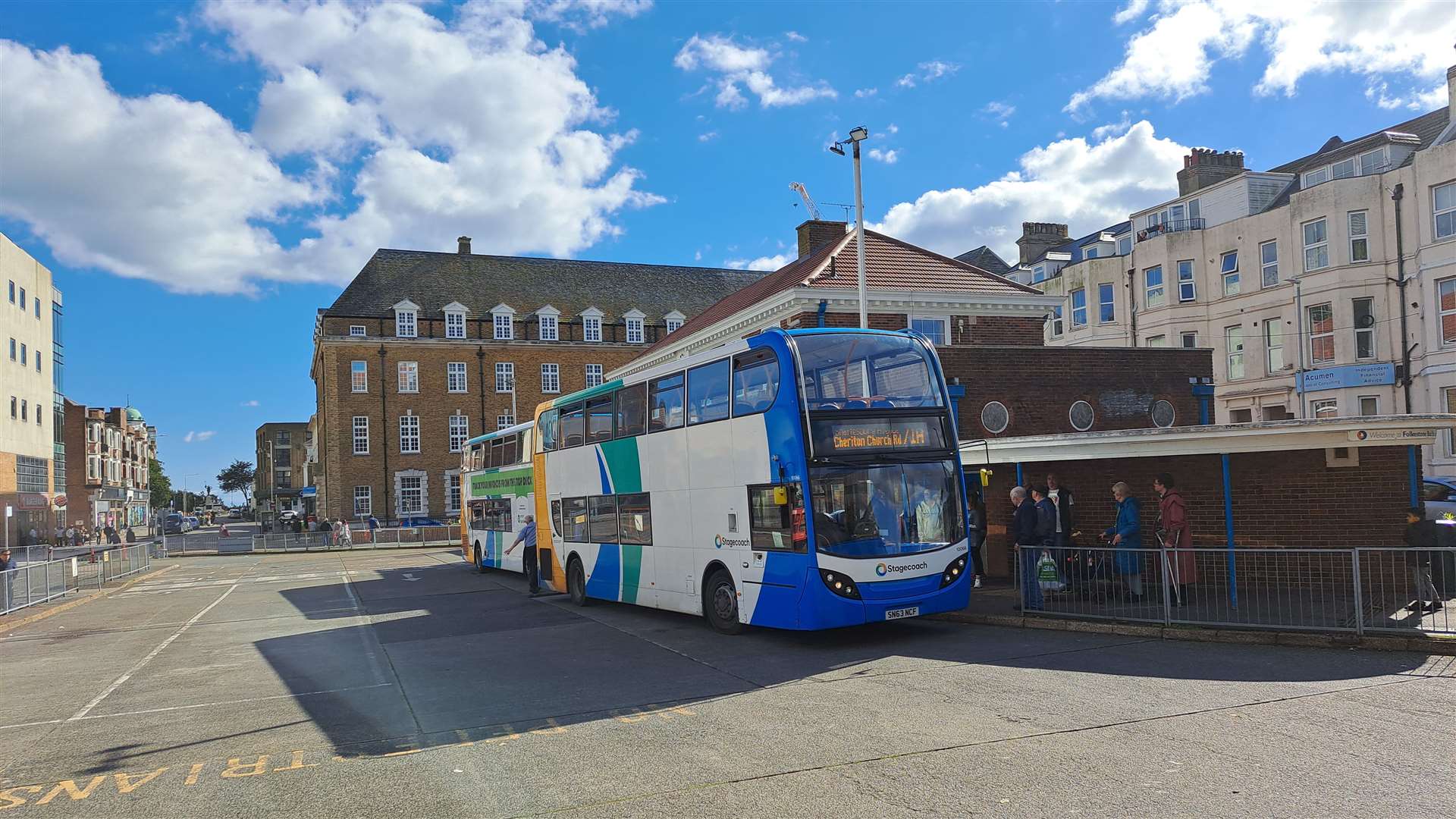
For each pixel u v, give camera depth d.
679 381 14.02
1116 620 11.05
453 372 55.53
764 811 5.33
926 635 11.91
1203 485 14.41
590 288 61.91
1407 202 31.11
